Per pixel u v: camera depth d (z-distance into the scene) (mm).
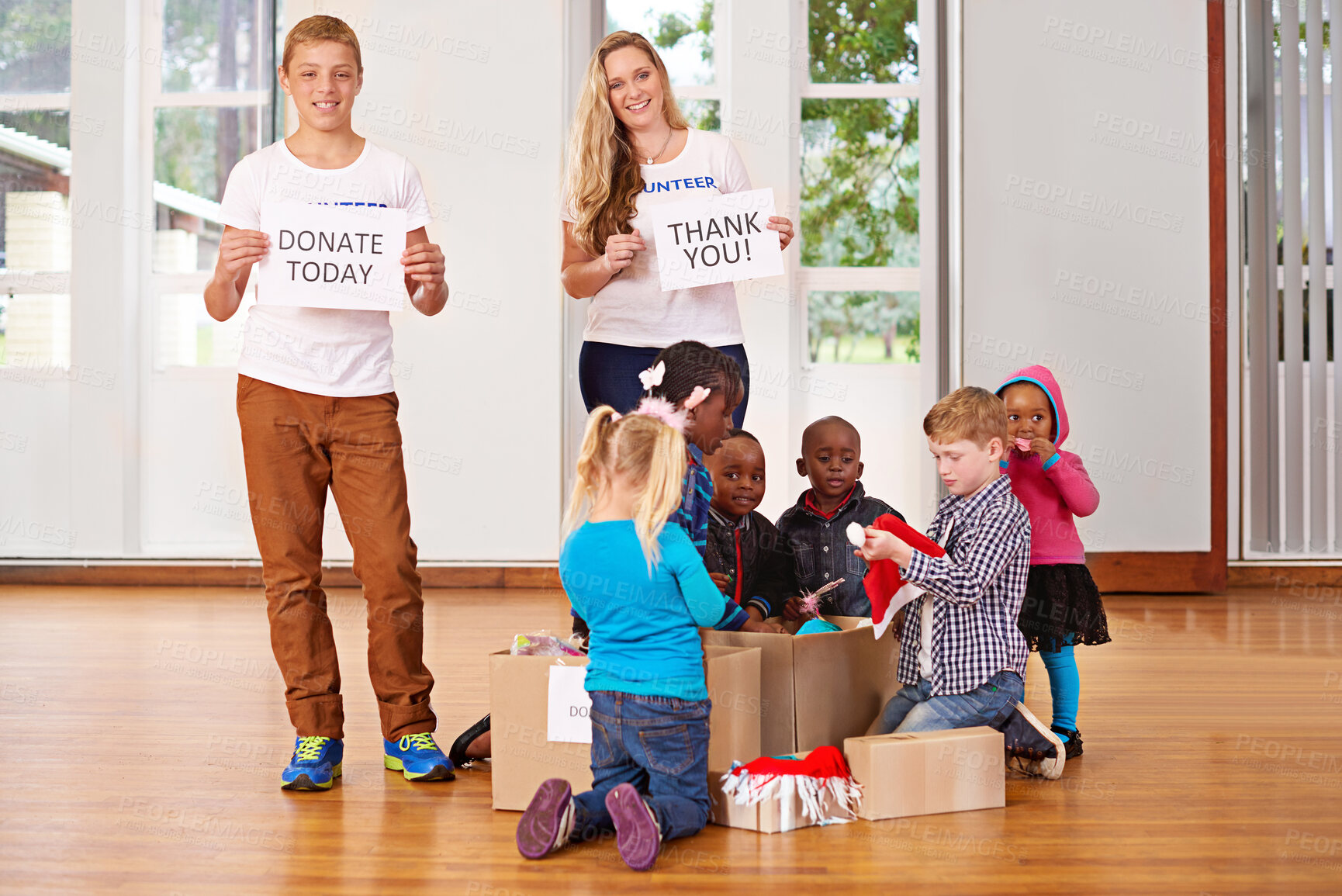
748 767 1751
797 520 2508
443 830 1703
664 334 2254
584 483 1760
